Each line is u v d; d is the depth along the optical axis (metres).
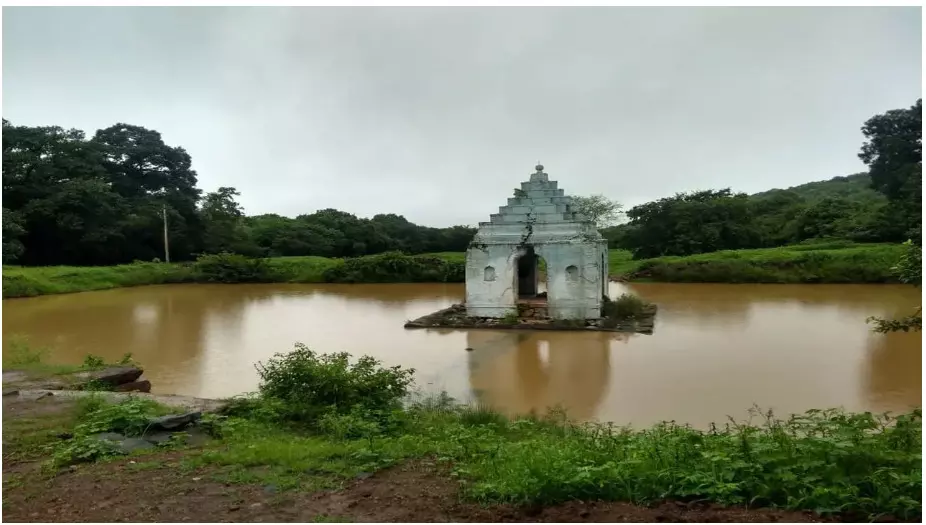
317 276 41.09
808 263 35.56
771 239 51.09
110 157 54.38
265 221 63.72
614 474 5.52
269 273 41.69
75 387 10.60
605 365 14.27
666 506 5.24
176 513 5.23
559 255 20.02
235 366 15.06
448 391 12.32
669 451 6.10
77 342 18.58
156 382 13.48
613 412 10.66
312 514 5.21
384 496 5.62
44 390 10.12
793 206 57.56
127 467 6.40
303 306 27.89
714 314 22.58
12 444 7.24
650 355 15.23
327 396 9.66
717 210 49.38
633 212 51.28
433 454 6.98
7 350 14.16
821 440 6.16
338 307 27.31
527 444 6.77
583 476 5.34
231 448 7.04
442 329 19.86
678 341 17.05
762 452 5.97
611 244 63.94
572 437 7.70
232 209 56.03
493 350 16.36
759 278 35.66
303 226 60.31
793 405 10.81
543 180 20.42
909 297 26.97
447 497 5.57
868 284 33.47
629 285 36.03
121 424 7.80
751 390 11.83
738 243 49.31
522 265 26.05
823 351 15.21
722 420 10.07
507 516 5.12
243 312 25.81
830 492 5.11
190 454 6.89
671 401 11.25
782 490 5.33
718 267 36.56
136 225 48.28
